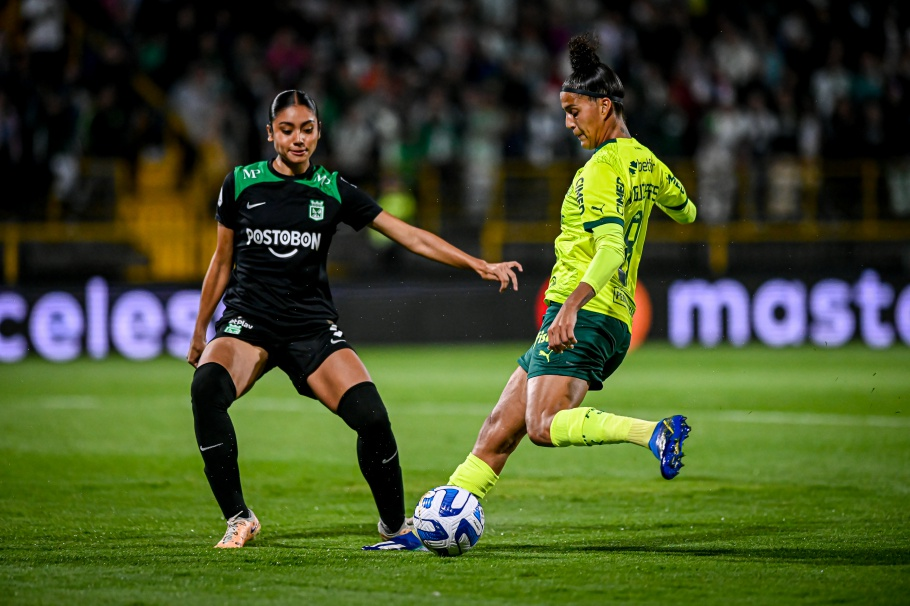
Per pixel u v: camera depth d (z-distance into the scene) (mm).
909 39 73250
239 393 19219
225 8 72188
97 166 65938
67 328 59375
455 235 68688
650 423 16484
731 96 70812
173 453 31188
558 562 17609
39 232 64812
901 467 28359
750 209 69188
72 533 20609
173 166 67438
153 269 66562
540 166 69312
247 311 19344
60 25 67125
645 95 69125
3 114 63375
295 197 19250
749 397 41969
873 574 16672
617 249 17312
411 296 63312
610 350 18312
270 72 68875
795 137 69562
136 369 54031
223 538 19094
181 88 68625
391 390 45375
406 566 17297
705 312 62344
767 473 27688
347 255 68688
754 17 74438
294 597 15289
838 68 71750
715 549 18891
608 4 76438
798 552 18484
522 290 64125
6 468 28500
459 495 18109
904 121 69812
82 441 33250
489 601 15070
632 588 15773
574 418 17078
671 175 19500
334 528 21516
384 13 75438
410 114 69750
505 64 71375
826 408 39281
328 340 19375
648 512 23000
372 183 67375
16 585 16000
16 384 48094
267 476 27922
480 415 38812
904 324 62344
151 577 16500
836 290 62250
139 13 71000
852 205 69625
